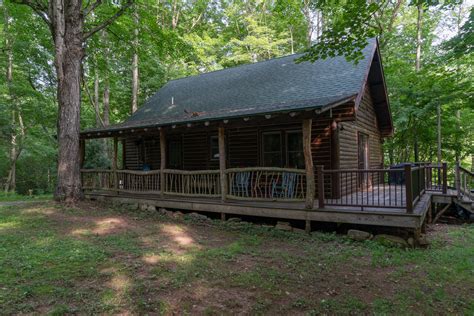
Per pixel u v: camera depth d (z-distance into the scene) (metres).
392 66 18.70
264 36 25.55
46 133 19.94
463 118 18.31
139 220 8.48
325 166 9.23
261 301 3.63
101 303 3.45
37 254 5.09
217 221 8.12
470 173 9.67
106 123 19.20
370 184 12.88
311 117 6.75
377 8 5.88
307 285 4.13
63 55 10.57
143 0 15.33
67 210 9.48
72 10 10.61
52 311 3.23
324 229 7.34
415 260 5.18
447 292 4.00
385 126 15.09
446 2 8.73
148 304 3.46
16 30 16.70
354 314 3.42
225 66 27.08
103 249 5.47
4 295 3.57
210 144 11.98
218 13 29.89
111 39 16.72
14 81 18.14
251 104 10.39
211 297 3.70
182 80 17.17
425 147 20.14
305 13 25.33
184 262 4.88
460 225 9.16
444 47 10.45
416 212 6.05
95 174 12.01
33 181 23.67
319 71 11.00
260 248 5.90
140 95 24.50
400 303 3.67
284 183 8.47
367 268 4.81
